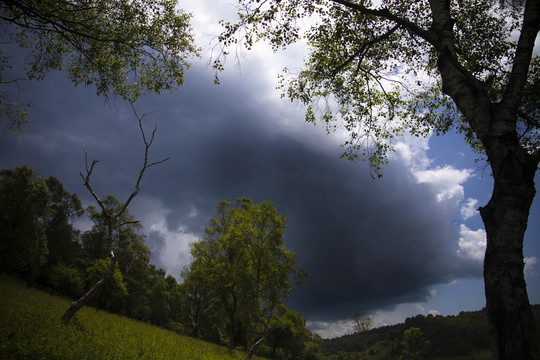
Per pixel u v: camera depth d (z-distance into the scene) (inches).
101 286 477.1
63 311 609.0
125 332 547.5
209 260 1258.6
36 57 422.6
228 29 296.4
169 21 407.2
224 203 1398.9
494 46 361.7
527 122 295.3
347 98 412.2
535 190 163.9
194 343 867.4
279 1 289.7
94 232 1943.9
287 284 978.1
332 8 343.3
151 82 437.7
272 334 2026.3
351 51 370.9
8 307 464.4
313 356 2893.7
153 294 2503.7
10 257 1486.2
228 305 1193.4
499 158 169.2
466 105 200.4
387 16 251.4
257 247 997.8
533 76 337.4
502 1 343.3
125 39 387.9
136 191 546.6
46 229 2118.6
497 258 151.2
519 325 135.0
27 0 329.4
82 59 427.8
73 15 372.5
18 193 1541.6
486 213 165.2
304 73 398.0
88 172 530.9
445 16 235.0
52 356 258.4
